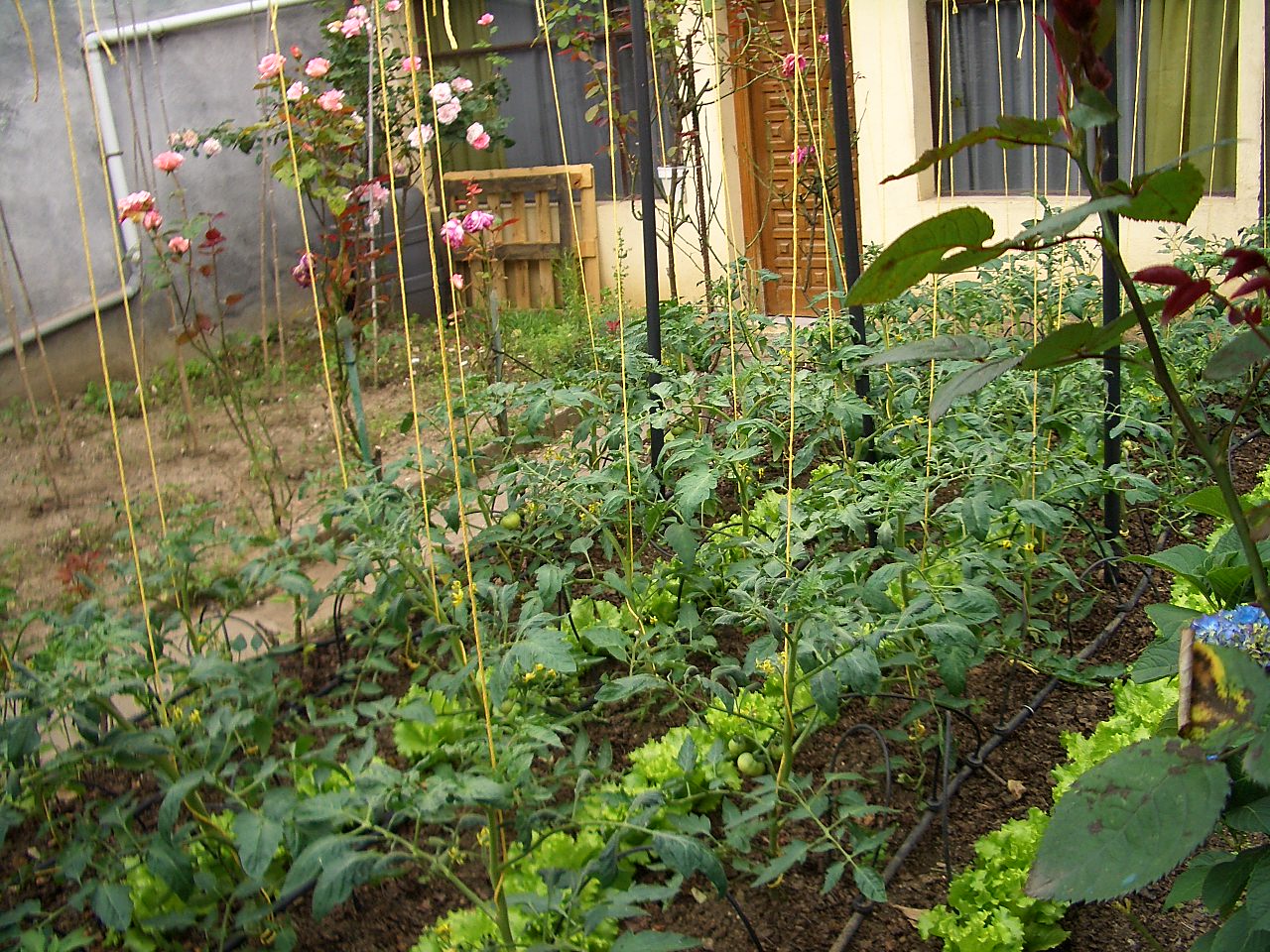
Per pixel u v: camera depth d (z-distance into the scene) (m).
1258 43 6.79
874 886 2.70
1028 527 3.96
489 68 10.09
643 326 5.73
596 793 3.20
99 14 8.44
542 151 10.07
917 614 3.11
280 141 7.21
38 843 3.54
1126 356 1.54
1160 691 3.38
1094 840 1.46
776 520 4.70
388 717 3.13
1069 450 4.43
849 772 3.43
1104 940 2.85
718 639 4.21
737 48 8.32
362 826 2.47
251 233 9.29
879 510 3.87
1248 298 5.70
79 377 8.52
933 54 7.81
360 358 8.10
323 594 4.02
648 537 4.45
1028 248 1.45
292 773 3.18
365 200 7.06
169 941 3.08
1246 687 1.48
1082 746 3.35
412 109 8.52
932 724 3.67
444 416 5.21
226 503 6.38
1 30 7.99
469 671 3.21
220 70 9.11
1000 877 2.86
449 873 2.54
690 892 3.08
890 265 1.43
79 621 3.38
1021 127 1.42
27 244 8.21
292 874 2.37
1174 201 1.41
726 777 3.34
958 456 3.86
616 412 4.76
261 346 9.15
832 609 3.08
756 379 4.76
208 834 3.11
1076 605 4.27
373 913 3.12
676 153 6.89
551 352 8.13
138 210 6.07
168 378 8.70
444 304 9.98
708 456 3.94
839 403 4.14
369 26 7.33
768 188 8.24
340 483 5.58
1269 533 1.54
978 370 1.53
